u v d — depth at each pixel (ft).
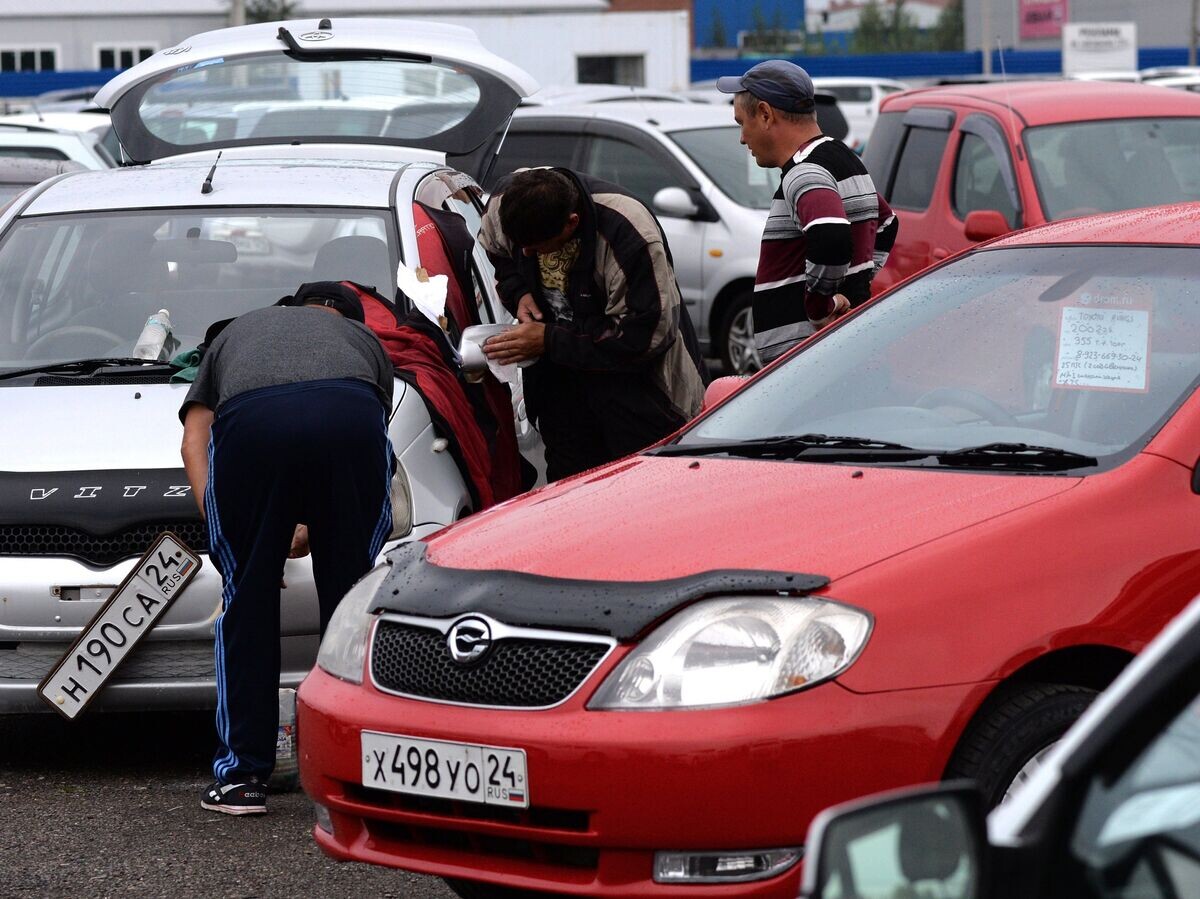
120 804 28.94
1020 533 19.62
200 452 27.81
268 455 26.76
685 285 71.26
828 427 24.08
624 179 72.69
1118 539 19.83
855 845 9.95
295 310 28.14
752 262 69.05
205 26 269.44
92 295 35.37
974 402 23.36
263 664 27.73
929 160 55.93
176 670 29.60
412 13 255.91
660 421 33.50
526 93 43.16
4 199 51.42
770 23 384.27
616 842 18.67
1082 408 22.33
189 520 29.78
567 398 34.37
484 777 19.48
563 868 19.31
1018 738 19.04
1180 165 51.75
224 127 43.80
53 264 35.88
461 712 19.86
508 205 32.07
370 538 27.50
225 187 37.06
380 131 43.39
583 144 73.56
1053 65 272.31
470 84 42.73
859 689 18.48
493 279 38.19
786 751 18.26
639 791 18.51
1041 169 50.98
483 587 20.44
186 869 25.75
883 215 35.12
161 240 35.94
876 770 18.39
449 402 32.71
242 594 27.40
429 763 19.95
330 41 42.70
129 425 31.35
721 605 19.08
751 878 18.47
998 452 21.52
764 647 18.70
